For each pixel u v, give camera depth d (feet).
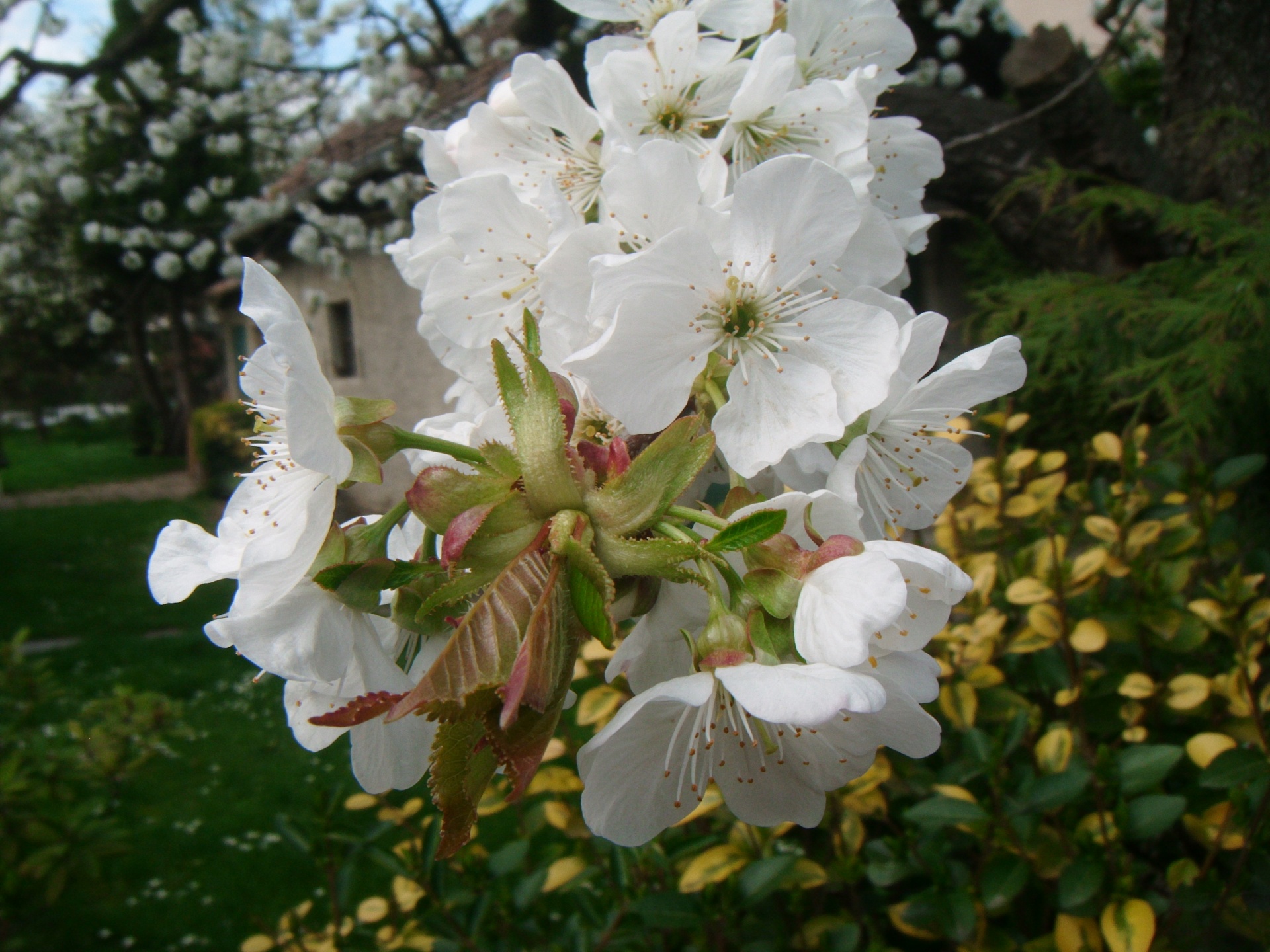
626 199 0.35
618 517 0.29
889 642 0.31
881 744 0.32
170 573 0.32
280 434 0.35
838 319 0.34
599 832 0.31
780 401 0.34
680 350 0.34
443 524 0.29
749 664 0.30
